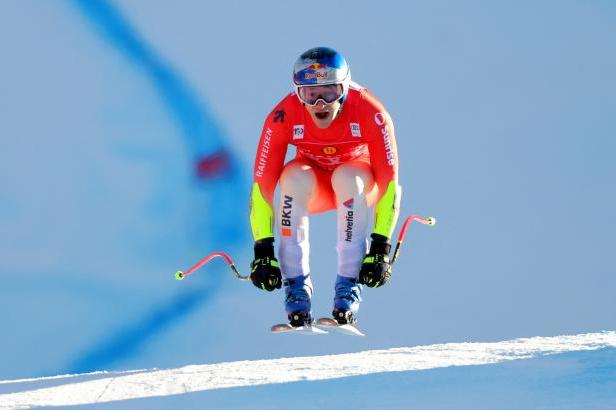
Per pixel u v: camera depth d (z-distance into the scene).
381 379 12.95
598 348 14.32
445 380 12.59
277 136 18.80
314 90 17.77
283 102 18.94
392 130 18.66
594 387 11.34
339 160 19.09
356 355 16.23
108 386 14.24
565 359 13.52
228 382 13.76
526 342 16.42
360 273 18.14
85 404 12.64
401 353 15.95
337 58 17.81
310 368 14.54
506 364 13.45
